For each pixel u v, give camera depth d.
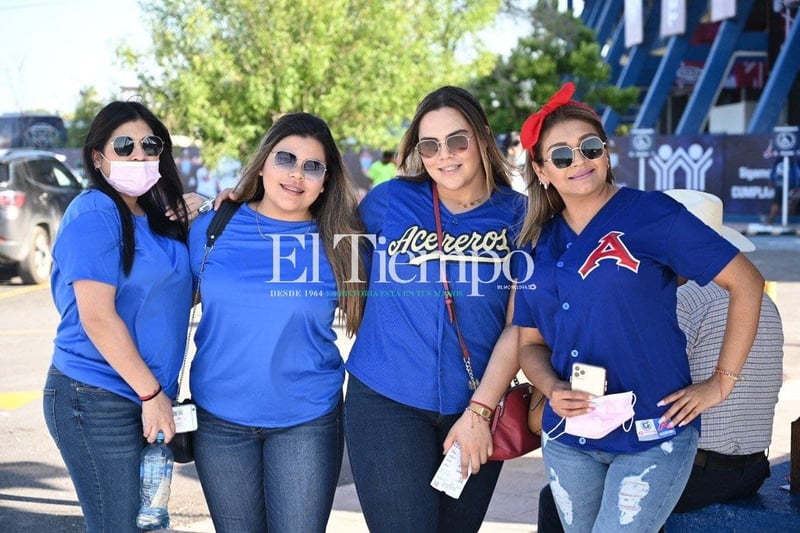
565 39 30.73
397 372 3.53
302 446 3.56
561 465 3.24
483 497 3.70
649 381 3.11
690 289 3.77
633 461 3.10
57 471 6.32
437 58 23.59
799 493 3.94
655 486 3.07
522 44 30.12
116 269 3.39
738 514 3.81
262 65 21.47
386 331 3.56
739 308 3.06
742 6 28.83
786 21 29.09
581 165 3.12
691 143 23.19
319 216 3.71
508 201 3.66
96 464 3.41
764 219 22.22
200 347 3.63
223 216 3.66
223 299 3.55
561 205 3.32
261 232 3.63
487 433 3.50
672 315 3.13
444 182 3.58
